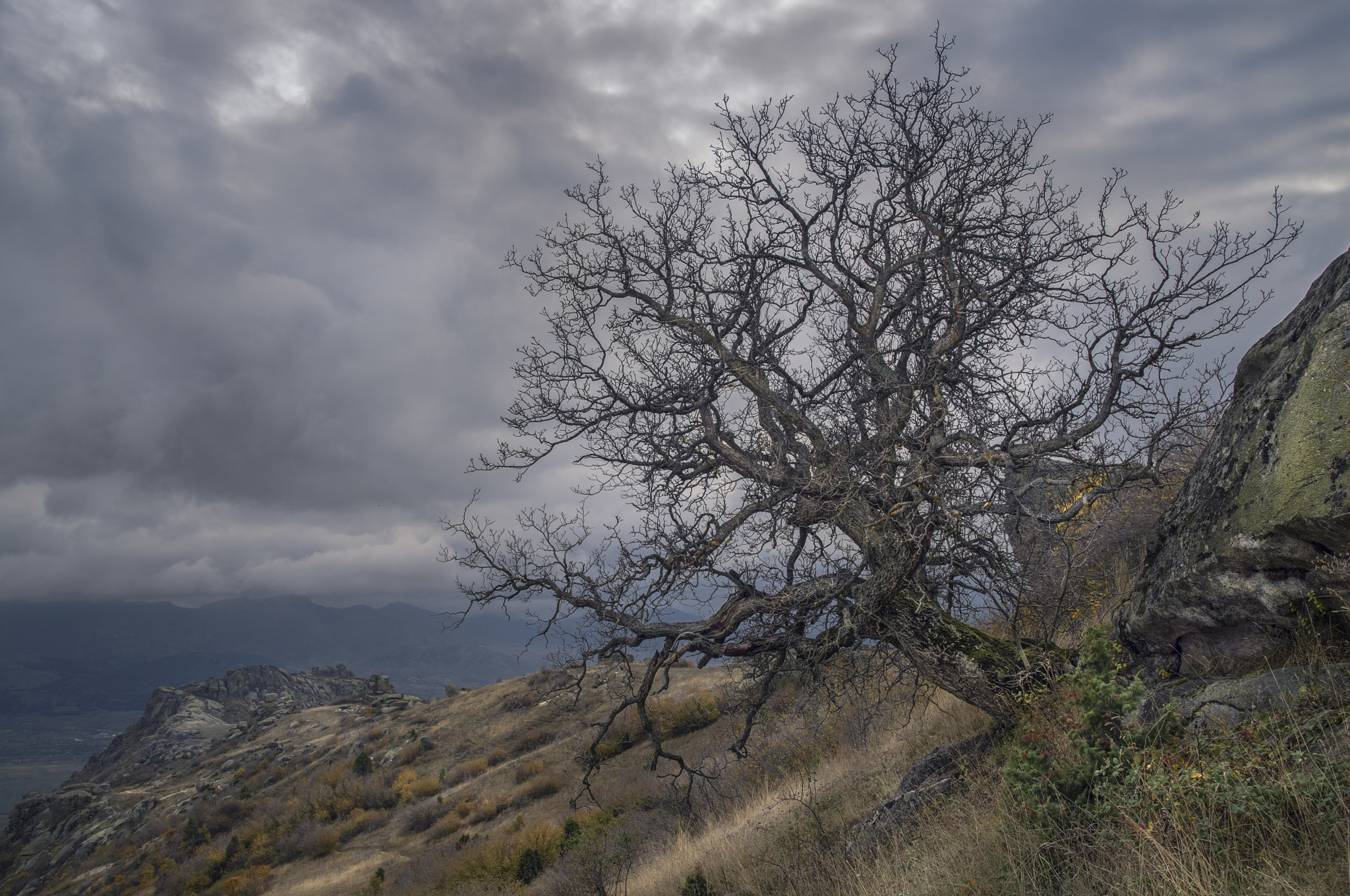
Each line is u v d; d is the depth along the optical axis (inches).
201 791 2278.5
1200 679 218.2
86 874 1939.0
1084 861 161.9
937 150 315.0
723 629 314.5
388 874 1107.9
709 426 351.3
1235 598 202.7
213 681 6200.8
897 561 271.3
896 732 468.1
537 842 893.8
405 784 1535.4
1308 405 191.5
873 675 349.4
